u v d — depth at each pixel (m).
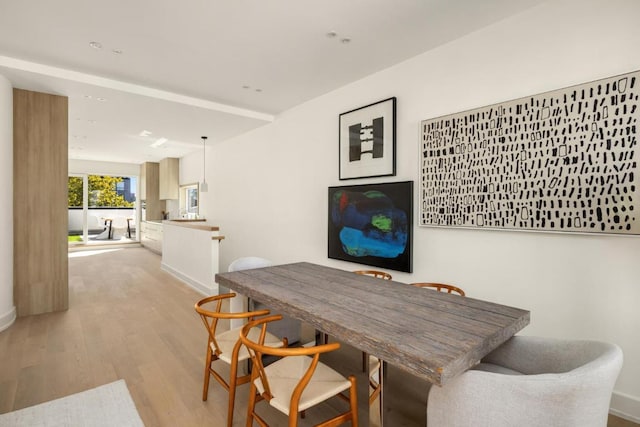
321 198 4.14
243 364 2.49
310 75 3.47
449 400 1.20
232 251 6.21
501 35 2.46
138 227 10.23
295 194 4.57
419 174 3.01
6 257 3.39
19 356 2.72
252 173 5.56
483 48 2.57
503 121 2.43
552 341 1.50
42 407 2.04
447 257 2.82
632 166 1.88
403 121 3.16
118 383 2.33
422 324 1.42
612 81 1.96
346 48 2.89
